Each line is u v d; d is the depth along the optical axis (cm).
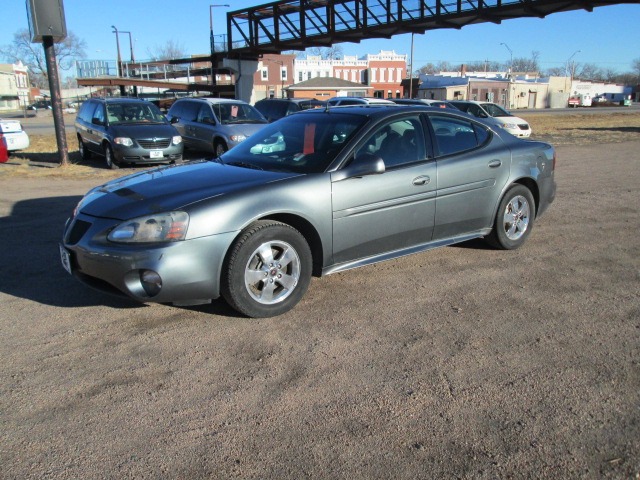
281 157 458
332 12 2847
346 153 432
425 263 531
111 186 434
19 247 583
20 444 260
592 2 2002
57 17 1127
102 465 246
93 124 1332
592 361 339
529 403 294
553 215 741
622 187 959
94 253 366
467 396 301
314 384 313
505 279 486
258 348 356
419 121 489
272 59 6756
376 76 7869
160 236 358
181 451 256
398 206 457
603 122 3303
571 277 491
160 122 1333
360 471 242
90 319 399
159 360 340
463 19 2331
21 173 1139
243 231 382
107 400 297
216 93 3978
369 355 347
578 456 252
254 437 266
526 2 2075
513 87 7669
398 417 282
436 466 245
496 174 530
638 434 267
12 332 377
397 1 2508
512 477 238
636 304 429
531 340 368
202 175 428
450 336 374
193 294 372
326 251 425
